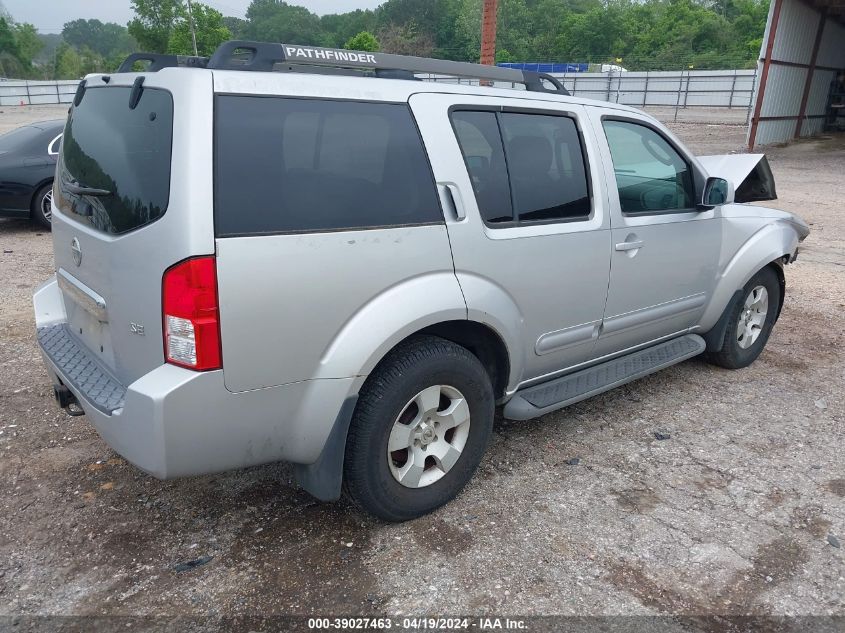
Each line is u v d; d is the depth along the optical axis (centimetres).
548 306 344
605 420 414
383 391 279
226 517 312
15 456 360
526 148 337
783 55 2148
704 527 308
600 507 323
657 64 7188
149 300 243
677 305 427
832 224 1063
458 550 290
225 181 240
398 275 280
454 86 317
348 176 271
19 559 281
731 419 417
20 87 4922
